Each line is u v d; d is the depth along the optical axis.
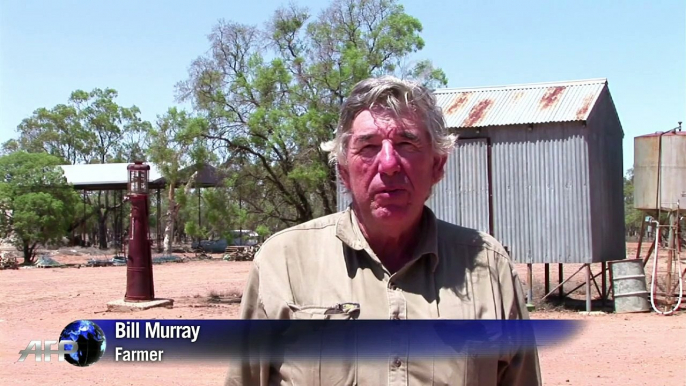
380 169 2.62
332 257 2.74
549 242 19.47
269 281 2.75
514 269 2.84
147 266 20.02
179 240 73.56
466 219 20.25
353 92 2.74
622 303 19.00
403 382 2.59
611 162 21.67
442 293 2.69
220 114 24.97
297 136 23.19
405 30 25.80
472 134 20.28
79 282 30.75
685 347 13.04
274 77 24.38
